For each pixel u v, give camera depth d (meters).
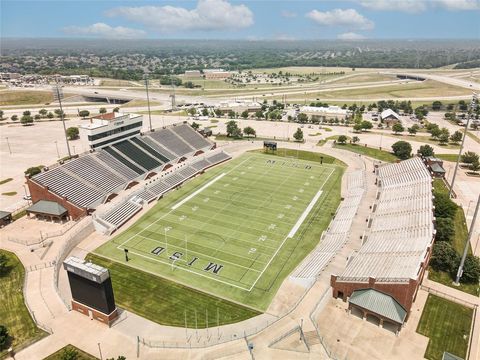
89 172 105.88
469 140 170.38
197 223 92.50
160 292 67.75
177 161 131.38
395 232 80.12
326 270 71.38
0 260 71.00
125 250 77.75
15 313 60.97
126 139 126.69
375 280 61.06
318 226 91.50
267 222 93.19
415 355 53.88
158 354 53.47
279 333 56.91
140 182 113.31
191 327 59.50
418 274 60.94
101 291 56.91
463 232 89.00
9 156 145.62
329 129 190.62
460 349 54.97
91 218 90.62
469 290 68.06
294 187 115.25
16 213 96.56
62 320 59.72
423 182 98.44
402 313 57.91
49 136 175.38
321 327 58.88
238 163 137.88
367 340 56.44
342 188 114.69
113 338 56.41
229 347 54.59
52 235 84.50
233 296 66.81
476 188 116.06
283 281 70.81
